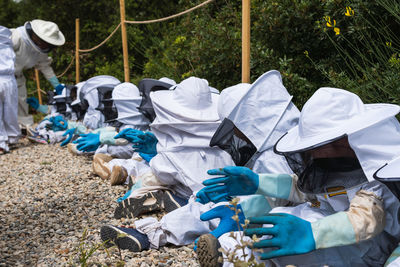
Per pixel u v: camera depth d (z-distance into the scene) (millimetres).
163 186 3629
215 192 2363
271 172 2678
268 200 2527
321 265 1987
